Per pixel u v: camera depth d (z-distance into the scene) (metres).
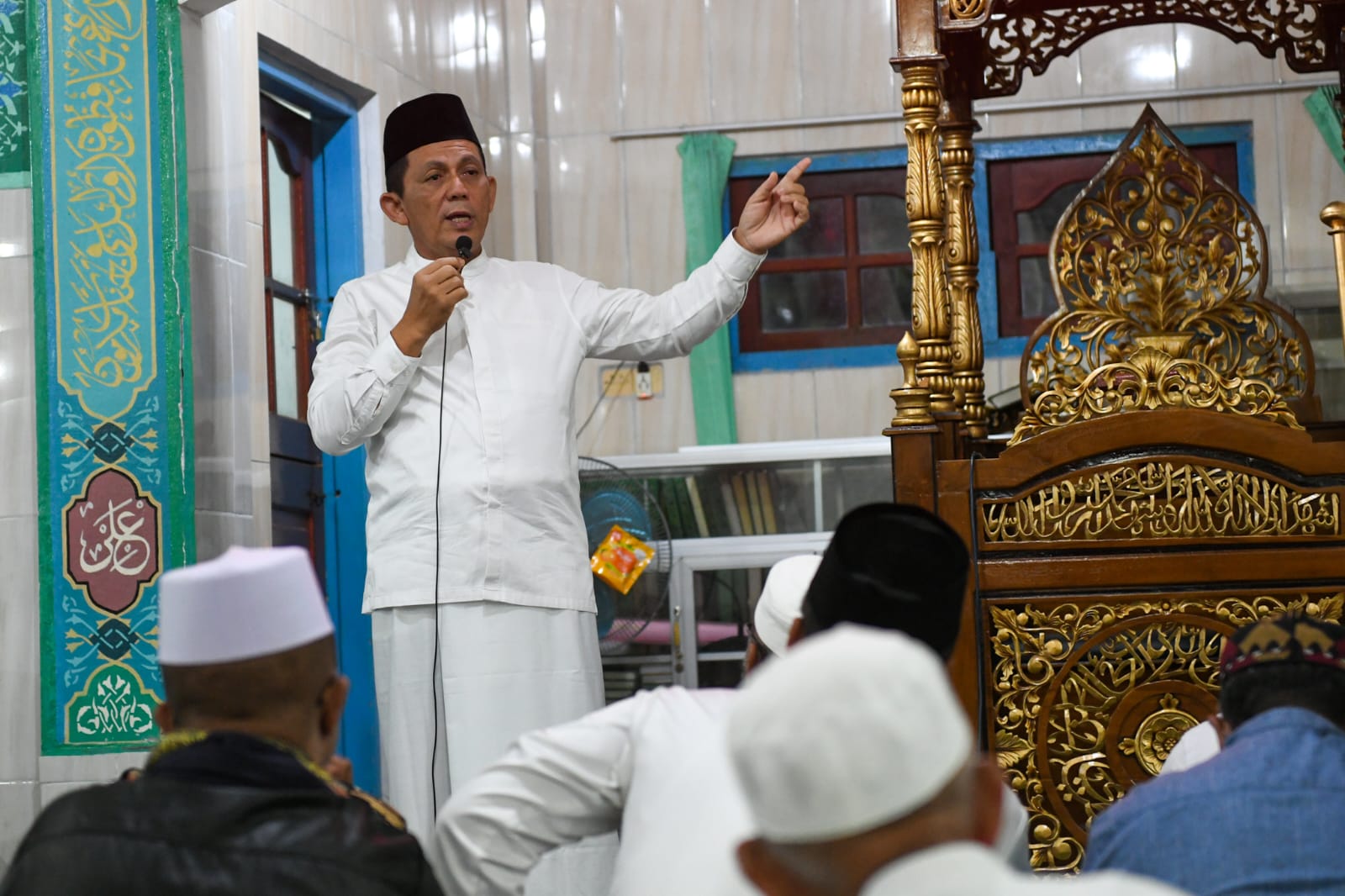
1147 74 6.34
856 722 1.10
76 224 3.91
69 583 3.85
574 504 3.44
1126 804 2.03
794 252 6.56
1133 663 3.51
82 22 3.94
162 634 1.77
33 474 3.89
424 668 3.32
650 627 5.14
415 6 5.68
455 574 3.30
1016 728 3.52
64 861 1.63
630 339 3.51
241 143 4.28
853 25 6.54
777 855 1.16
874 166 6.51
